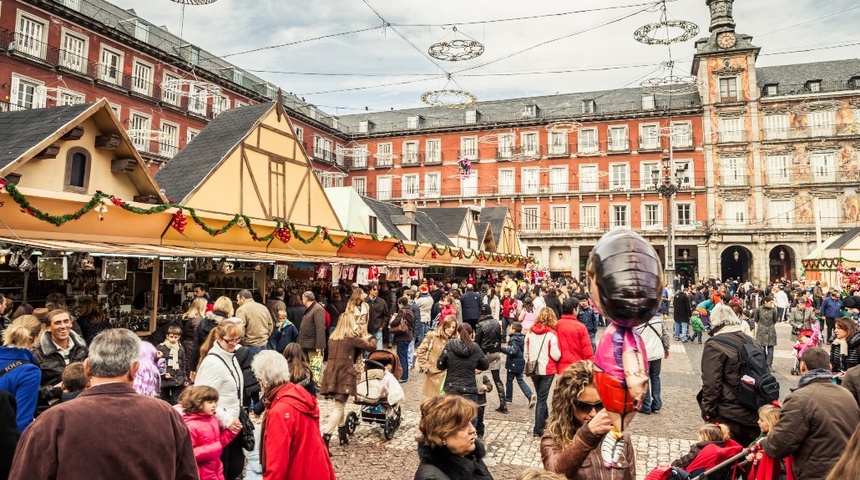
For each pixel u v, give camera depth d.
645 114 46.31
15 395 3.75
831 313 15.41
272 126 14.60
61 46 28.23
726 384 4.80
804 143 42.22
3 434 2.93
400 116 57.94
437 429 2.73
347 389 6.55
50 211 8.55
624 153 46.84
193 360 7.09
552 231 47.62
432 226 29.48
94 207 8.87
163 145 34.12
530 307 11.78
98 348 2.51
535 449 6.61
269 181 14.32
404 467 5.93
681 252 46.84
